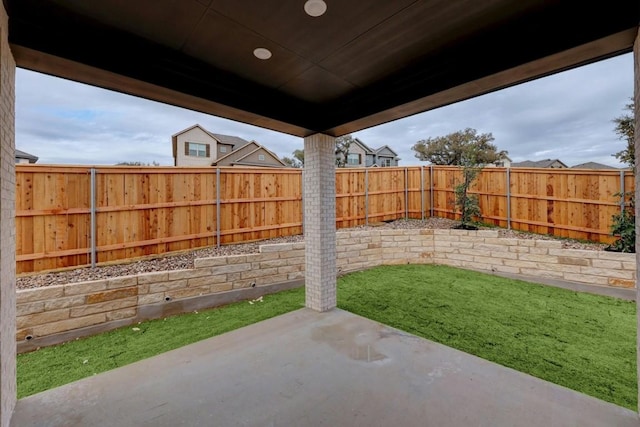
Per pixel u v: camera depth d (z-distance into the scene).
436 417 1.97
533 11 2.01
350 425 1.91
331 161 4.23
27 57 2.10
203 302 4.30
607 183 5.44
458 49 2.50
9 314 1.95
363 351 2.88
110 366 2.77
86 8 1.93
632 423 1.89
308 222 4.25
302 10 1.98
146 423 1.96
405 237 6.68
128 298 3.74
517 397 2.16
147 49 2.46
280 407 2.09
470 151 8.30
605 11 1.86
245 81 3.08
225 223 5.61
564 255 5.02
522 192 6.51
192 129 18.30
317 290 4.11
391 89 3.11
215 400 2.18
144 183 4.79
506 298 4.48
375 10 1.99
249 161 19.41
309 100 3.62
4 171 1.83
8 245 1.92
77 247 4.25
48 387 2.44
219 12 1.99
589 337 3.15
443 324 3.55
